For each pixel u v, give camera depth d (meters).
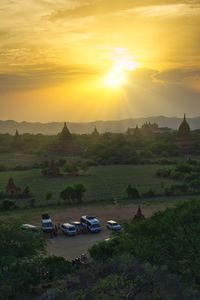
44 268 26.75
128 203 74.19
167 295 17.91
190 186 86.94
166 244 21.81
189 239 21.55
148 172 112.94
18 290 24.72
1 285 24.59
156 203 73.56
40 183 98.94
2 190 88.62
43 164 130.62
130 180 100.06
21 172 120.50
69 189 74.62
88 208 70.81
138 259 20.97
